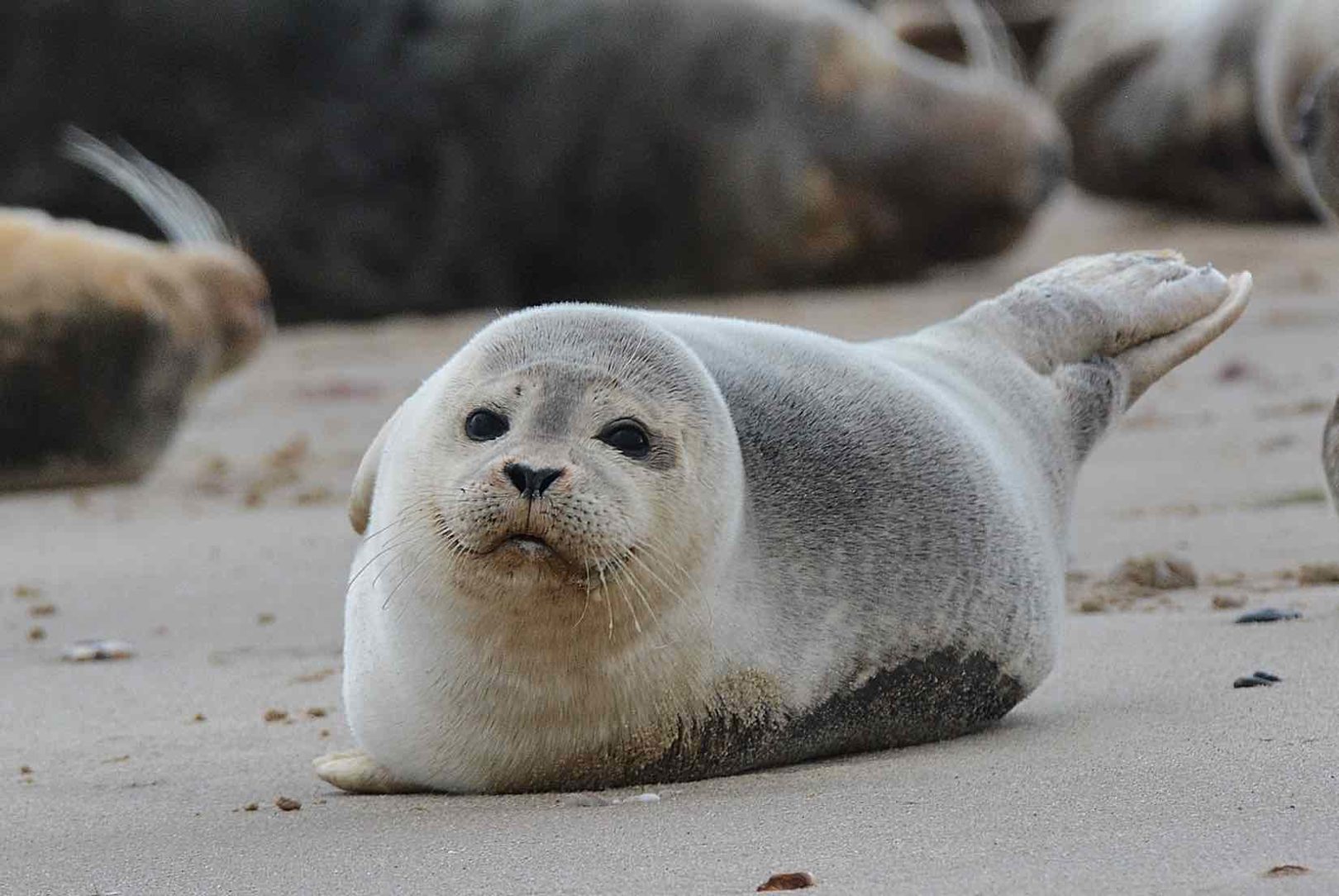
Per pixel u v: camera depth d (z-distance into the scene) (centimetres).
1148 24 6719
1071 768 1469
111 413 3691
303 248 5841
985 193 5925
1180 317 1966
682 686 1515
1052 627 1736
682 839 1341
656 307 5881
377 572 1529
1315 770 1385
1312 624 1945
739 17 5909
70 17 5644
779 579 1566
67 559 2828
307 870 1334
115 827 1488
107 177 5675
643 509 1420
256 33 5731
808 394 1655
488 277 5994
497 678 1484
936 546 1633
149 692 2002
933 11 7000
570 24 5884
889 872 1208
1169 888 1119
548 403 1451
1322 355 3925
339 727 1819
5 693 2022
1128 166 6731
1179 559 2244
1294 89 4238
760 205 5888
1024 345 1903
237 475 3616
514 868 1299
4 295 3675
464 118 5916
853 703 1608
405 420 1570
